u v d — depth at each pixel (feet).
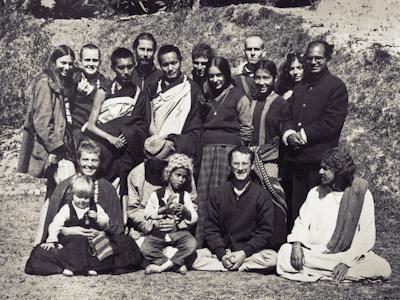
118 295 17.31
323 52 20.93
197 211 20.70
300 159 20.95
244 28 50.06
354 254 19.22
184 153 20.68
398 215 27.81
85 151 19.93
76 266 19.02
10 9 52.08
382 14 50.49
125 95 21.49
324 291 18.07
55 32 51.72
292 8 54.03
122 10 57.00
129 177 20.80
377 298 17.51
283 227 20.93
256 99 22.09
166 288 18.04
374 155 33.83
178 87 21.33
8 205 28.19
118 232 19.84
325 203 19.89
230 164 20.12
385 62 42.39
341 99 20.85
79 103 21.95
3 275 18.92
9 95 42.04
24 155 22.07
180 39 50.47
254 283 18.74
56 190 19.84
